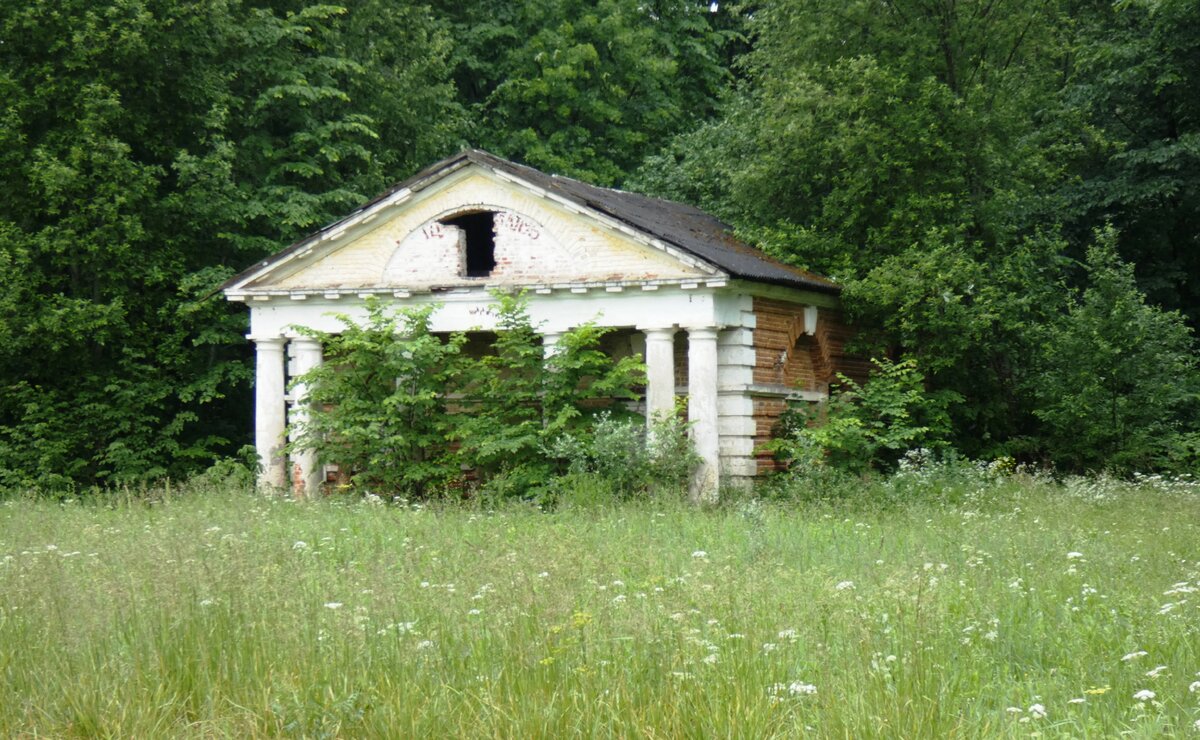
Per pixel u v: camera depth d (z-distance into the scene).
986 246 32.59
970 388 31.59
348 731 7.65
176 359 34.69
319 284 29.20
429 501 24.02
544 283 26.98
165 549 12.89
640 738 7.22
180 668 8.38
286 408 29.77
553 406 25.98
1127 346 30.02
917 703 7.56
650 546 15.50
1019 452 31.52
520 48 48.03
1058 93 35.44
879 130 31.28
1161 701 7.93
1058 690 8.46
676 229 28.56
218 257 37.22
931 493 23.72
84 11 33.56
